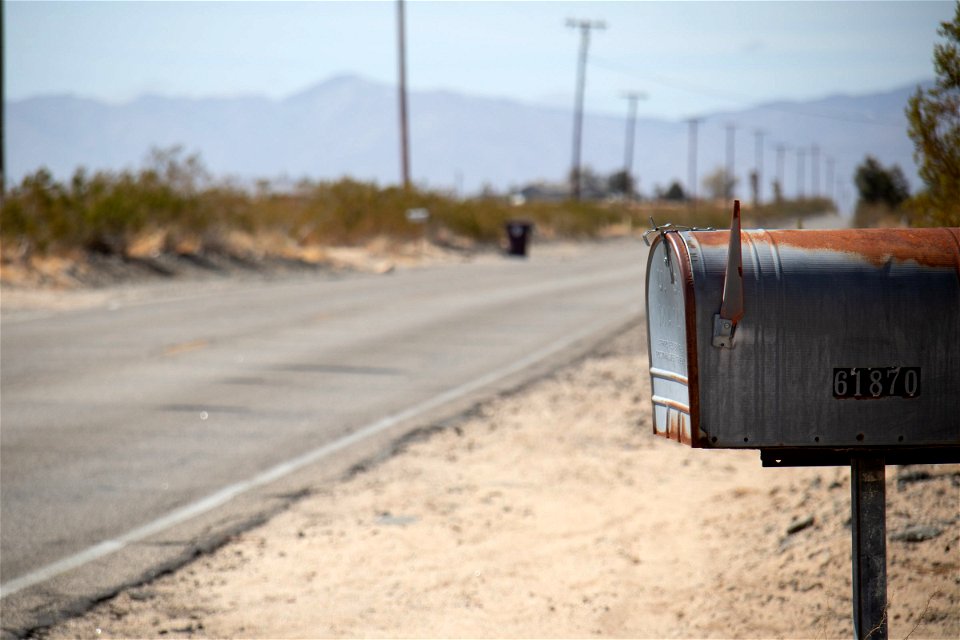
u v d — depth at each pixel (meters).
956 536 20.77
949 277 14.26
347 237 142.75
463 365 53.72
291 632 20.42
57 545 25.50
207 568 24.03
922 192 24.73
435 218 165.00
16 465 33.00
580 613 21.08
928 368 14.23
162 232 104.00
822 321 14.11
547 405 43.56
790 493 26.25
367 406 42.97
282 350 57.69
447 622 20.83
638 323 71.88
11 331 63.69
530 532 26.50
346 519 27.81
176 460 33.91
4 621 20.80
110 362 52.91
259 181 134.25
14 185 91.81
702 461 32.69
